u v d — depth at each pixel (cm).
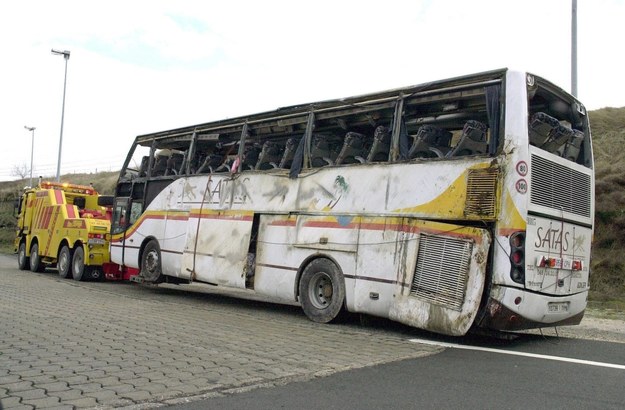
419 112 919
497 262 742
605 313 1312
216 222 1198
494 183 754
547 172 790
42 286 1495
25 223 2156
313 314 971
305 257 991
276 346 719
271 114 1131
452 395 507
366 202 912
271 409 456
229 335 795
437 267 798
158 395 480
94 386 503
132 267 1462
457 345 769
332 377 561
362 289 894
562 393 521
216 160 1291
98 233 1684
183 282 1361
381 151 929
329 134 1067
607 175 2352
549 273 784
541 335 899
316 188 999
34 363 587
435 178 823
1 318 889
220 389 506
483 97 827
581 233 863
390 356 673
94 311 1012
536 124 779
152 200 1418
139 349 671
